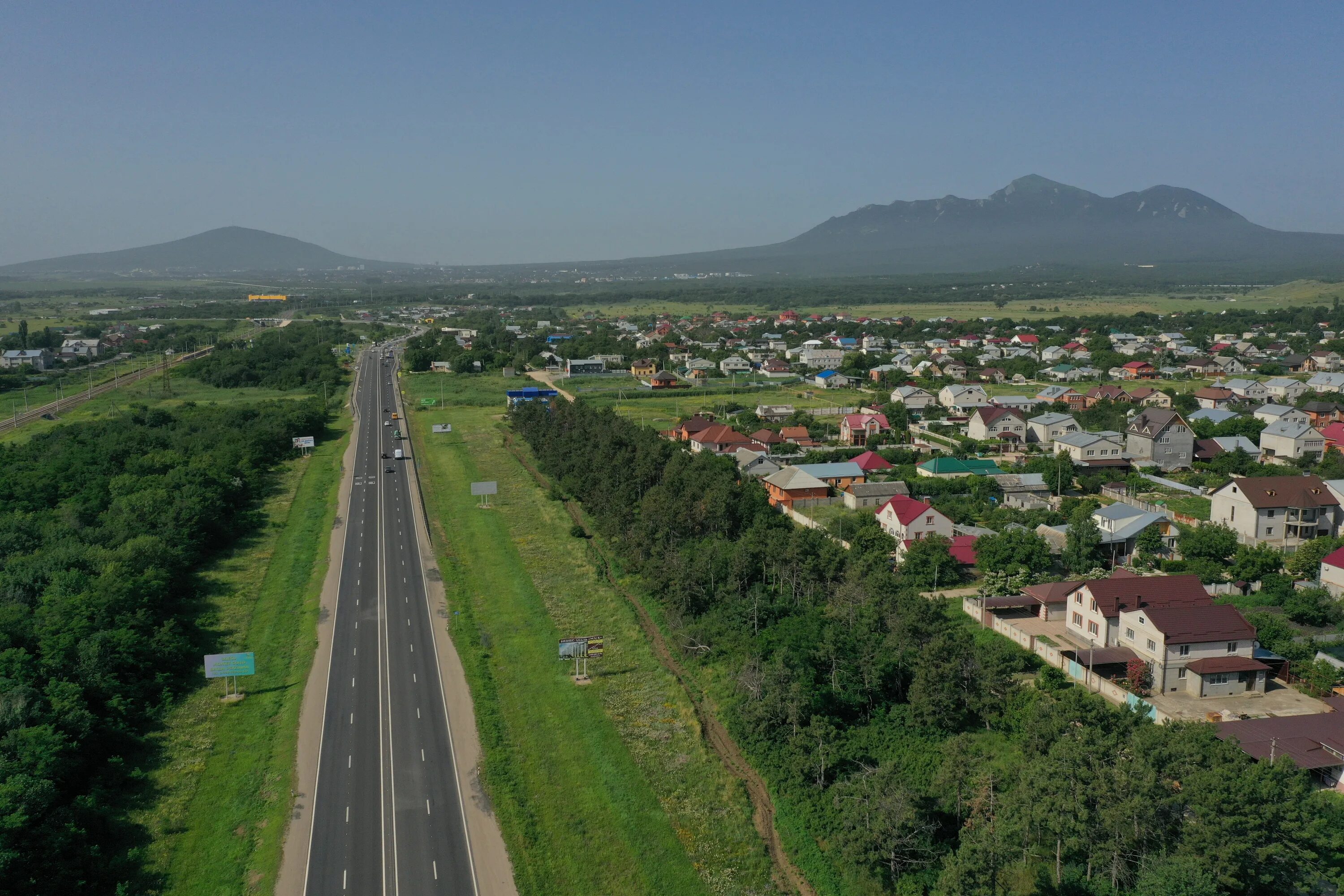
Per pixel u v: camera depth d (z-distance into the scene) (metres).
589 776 66.31
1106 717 59.75
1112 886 52.25
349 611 96.25
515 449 179.50
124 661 74.81
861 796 59.75
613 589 102.94
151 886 54.53
